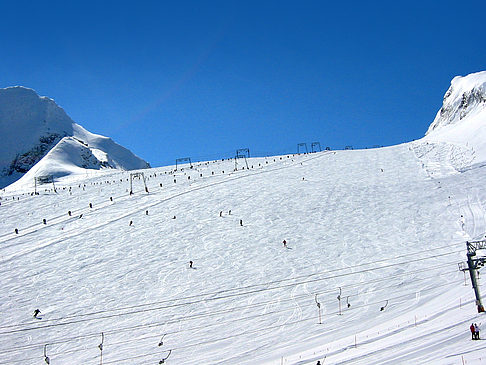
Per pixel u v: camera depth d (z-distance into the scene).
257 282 47.16
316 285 45.44
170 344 37.44
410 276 45.22
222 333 38.28
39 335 40.75
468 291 38.81
